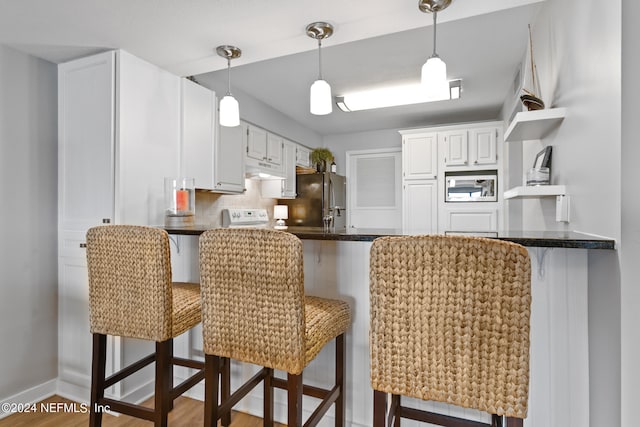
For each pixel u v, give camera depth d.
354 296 1.69
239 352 1.21
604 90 1.17
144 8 1.61
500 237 1.21
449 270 0.93
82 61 2.10
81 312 2.12
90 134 2.07
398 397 1.27
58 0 1.54
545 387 1.36
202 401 2.07
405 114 4.27
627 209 1.05
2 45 1.94
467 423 1.18
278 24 1.75
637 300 1.05
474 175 3.99
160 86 2.25
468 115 4.30
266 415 1.58
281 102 3.84
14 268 2.00
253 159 3.45
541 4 2.03
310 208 4.47
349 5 1.60
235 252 1.18
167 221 2.14
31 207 2.07
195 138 2.53
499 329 0.90
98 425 1.50
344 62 2.86
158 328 1.36
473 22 2.26
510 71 3.01
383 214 5.04
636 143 1.04
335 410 1.59
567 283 1.34
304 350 1.16
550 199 1.81
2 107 1.94
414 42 2.52
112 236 1.40
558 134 1.65
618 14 1.07
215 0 1.55
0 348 1.94
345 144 5.24
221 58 2.13
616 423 1.12
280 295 1.14
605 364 1.18
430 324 0.96
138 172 2.09
